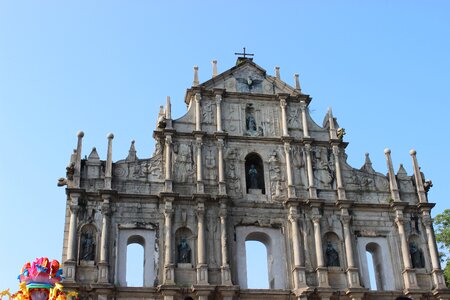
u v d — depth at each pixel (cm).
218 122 5559
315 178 5522
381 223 5428
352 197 5503
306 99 5825
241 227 5222
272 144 5609
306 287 4941
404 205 5453
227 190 5331
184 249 5019
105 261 4825
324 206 5381
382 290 5216
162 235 5050
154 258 4969
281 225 5281
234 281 5000
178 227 5088
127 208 5097
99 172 5191
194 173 5347
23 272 3944
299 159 5572
